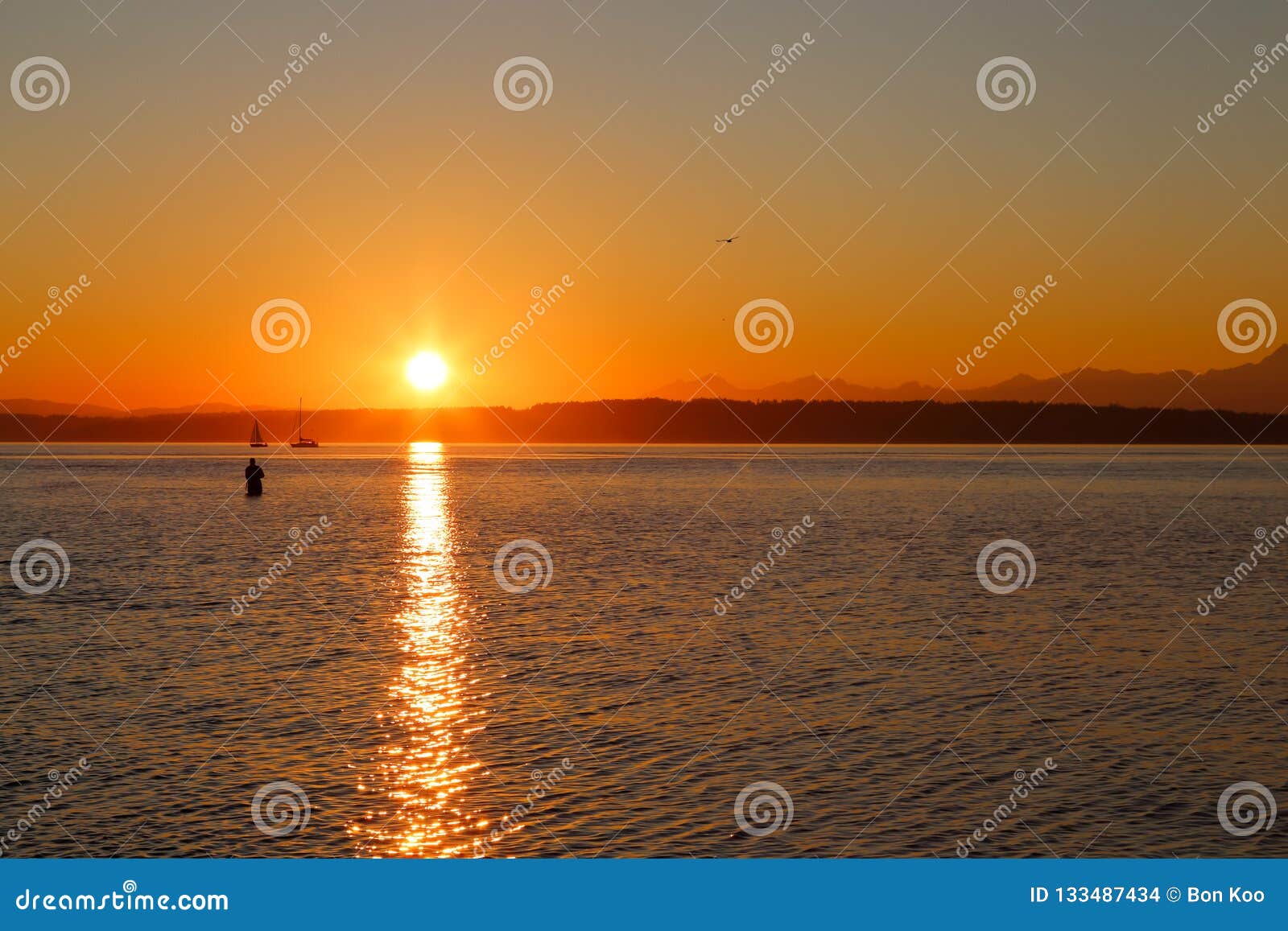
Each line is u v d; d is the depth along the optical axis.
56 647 29.61
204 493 109.56
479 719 22.41
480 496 103.94
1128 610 35.78
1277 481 133.38
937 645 29.92
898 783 19.02
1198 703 23.86
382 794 18.39
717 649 29.38
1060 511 83.19
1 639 30.77
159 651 29.03
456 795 18.36
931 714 23.00
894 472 160.12
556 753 20.33
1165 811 17.95
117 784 18.75
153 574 45.69
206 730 21.66
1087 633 31.62
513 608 36.12
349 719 22.39
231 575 45.44
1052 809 17.92
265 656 28.47
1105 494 106.12
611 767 19.66
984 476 148.88
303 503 94.62
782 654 28.66
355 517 77.88
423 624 33.06
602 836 16.94
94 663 27.53
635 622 33.44
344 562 49.84
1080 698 24.20
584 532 65.88
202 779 18.97
